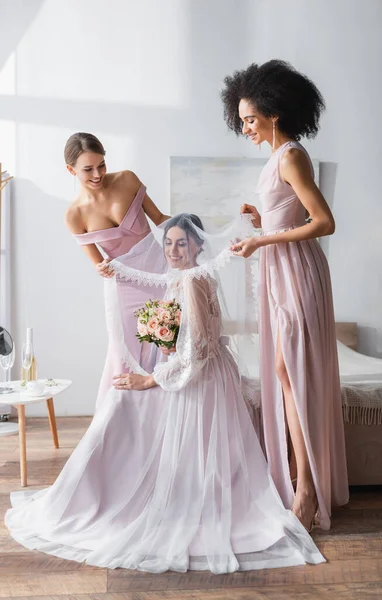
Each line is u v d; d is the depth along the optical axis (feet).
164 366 9.48
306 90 9.72
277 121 9.75
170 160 17.76
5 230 17.57
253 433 9.74
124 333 10.91
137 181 12.03
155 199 17.92
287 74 9.64
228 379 9.70
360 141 18.15
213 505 8.96
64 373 17.95
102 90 17.79
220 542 8.59
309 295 9.58
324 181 18.20
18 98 17.66
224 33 17.85
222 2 17.81
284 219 9.75
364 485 11.39
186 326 9.29
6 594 7.62
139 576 8.04
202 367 9.48
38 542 8.96
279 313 9.57
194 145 17.92
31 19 17.63
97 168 11.39
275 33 17.90
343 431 10.17
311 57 17.99
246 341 9.95
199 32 17.83
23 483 11.74
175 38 17.80
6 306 17.62
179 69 17.84
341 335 17.99
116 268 10.16
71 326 17.90
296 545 8.64
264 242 9.37
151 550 8.45
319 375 9.52
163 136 17.87
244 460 9.40
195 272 9.37
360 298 18.24
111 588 7.76
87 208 11.93
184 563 8.22
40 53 17.67
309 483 9.48
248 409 10.05
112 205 11.85
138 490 9.16
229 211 17.83
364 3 17.95
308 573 8.13
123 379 9.61
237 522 9.02
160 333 9.50
